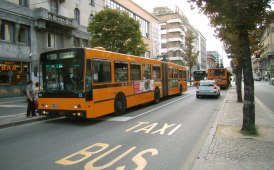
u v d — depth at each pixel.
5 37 24.02
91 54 10.91
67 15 31.52
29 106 12.47
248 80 8.17
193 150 6.97
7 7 23.61
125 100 13.74
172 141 7.93
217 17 8.52
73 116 10.66
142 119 12.05
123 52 26.06
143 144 7.59
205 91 22.75
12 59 24.03
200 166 5.34
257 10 7.54
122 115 13.32
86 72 10.58
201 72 49.84
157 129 9.73
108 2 39.12
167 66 21.52
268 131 8.41
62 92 10.87
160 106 17.09
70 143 7.82
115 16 25.83
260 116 11.31
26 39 26.09
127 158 6.30
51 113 11.19
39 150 7.10
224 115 11.79
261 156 5.95
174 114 13.52
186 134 8.88
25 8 25.50
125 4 43.09
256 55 16.91
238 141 7.23
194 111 14.63
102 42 26.19
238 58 14.22
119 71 13.24
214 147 6.66
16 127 10.57
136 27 26.66
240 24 7.79
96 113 11.05
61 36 30.64
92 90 10.81
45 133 9.32
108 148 7.21
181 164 5.87
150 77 17.48
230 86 48.06
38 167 5.76
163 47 90.75
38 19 26.58
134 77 14.98
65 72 10.95
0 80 23.11
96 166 5.77
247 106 8.16
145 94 16.45
